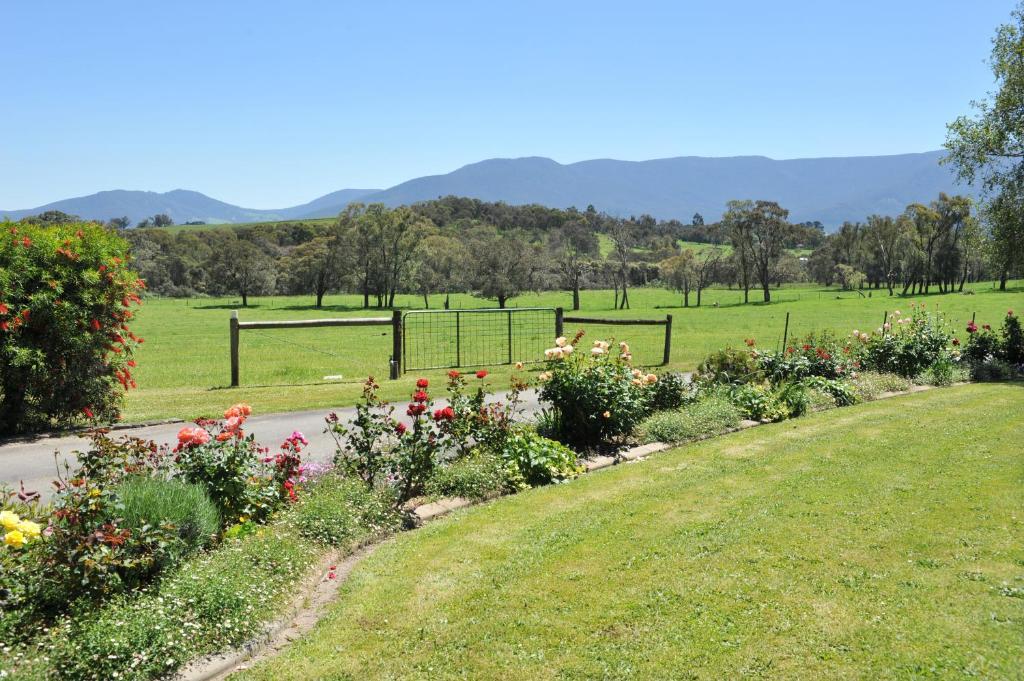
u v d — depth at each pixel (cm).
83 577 404
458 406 788
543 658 391
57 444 908
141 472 529
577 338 930
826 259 12125
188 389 1442
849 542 546
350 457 698
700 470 771
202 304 9119
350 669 383
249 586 445
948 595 454
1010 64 2205
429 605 456
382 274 7850
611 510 638
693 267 8362
